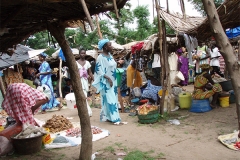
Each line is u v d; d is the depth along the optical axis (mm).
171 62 9312
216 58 10695
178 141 4508
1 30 2852
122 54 11562
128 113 7316
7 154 4234
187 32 6082
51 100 8414
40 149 4398
